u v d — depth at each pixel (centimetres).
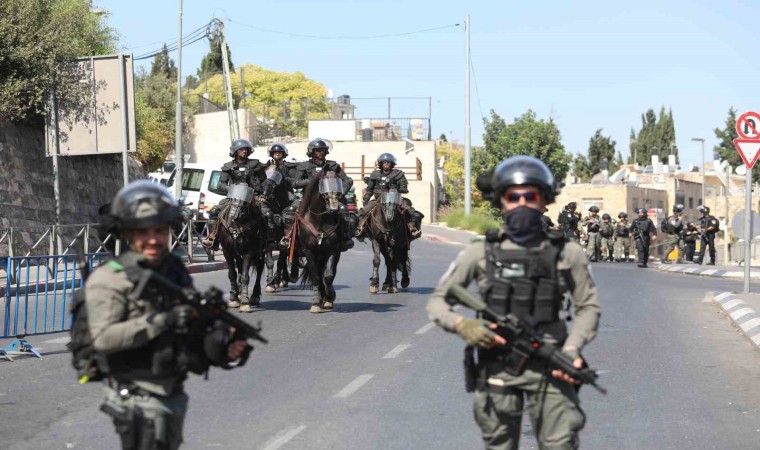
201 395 972
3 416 884
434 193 6131
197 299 463
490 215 6272
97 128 2427
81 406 930
